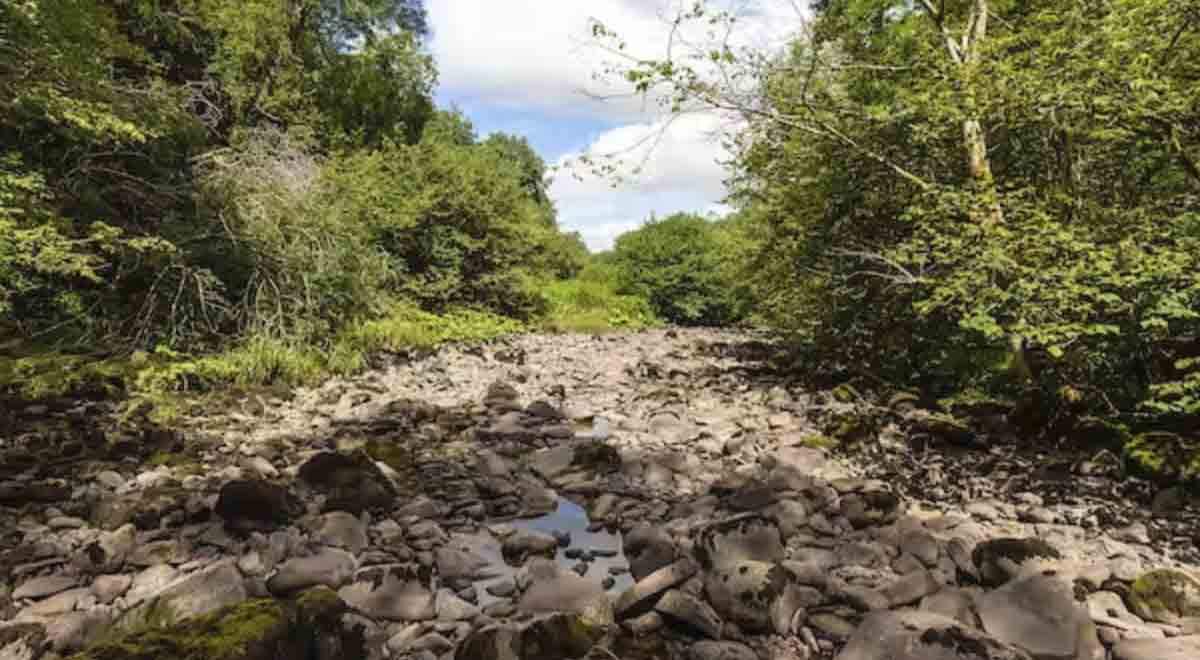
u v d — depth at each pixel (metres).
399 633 2.93
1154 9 4.73
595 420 7.37
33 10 7.04
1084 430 5.53
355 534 3.93
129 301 8.86
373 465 4.79
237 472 5.01
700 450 6.07
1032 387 6.19
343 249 10.84
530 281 18.22
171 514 4.13
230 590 3.11
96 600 3.18
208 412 6.97
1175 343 5.34
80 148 8.45
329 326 10.66
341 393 8.24
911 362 8.53
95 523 4.09
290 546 3.72
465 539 4.09
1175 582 2.96
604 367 11.23
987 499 4.57
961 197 5.91
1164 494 4.32
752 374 10.23
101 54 8.91
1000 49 5.91
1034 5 6.79
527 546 3.88
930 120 6.52
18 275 7.32
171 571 3.44
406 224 15.10
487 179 17.11
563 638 2.76
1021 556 3.32
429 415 7.27
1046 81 5.31
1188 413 4.94
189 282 8.91
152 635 2.38
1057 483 4.83
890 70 7.43
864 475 5.19
